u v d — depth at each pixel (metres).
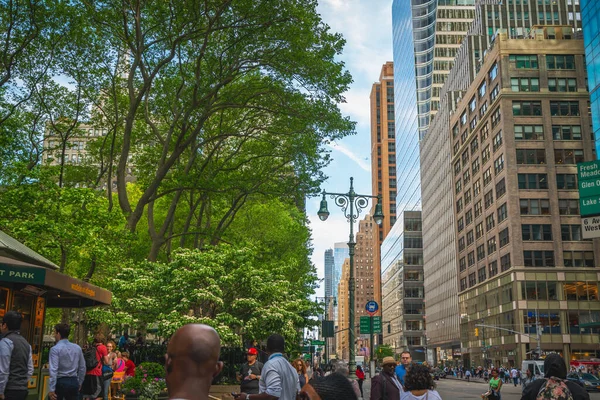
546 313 75.19
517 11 117.38
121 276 27.55
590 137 79.56
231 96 32.38
